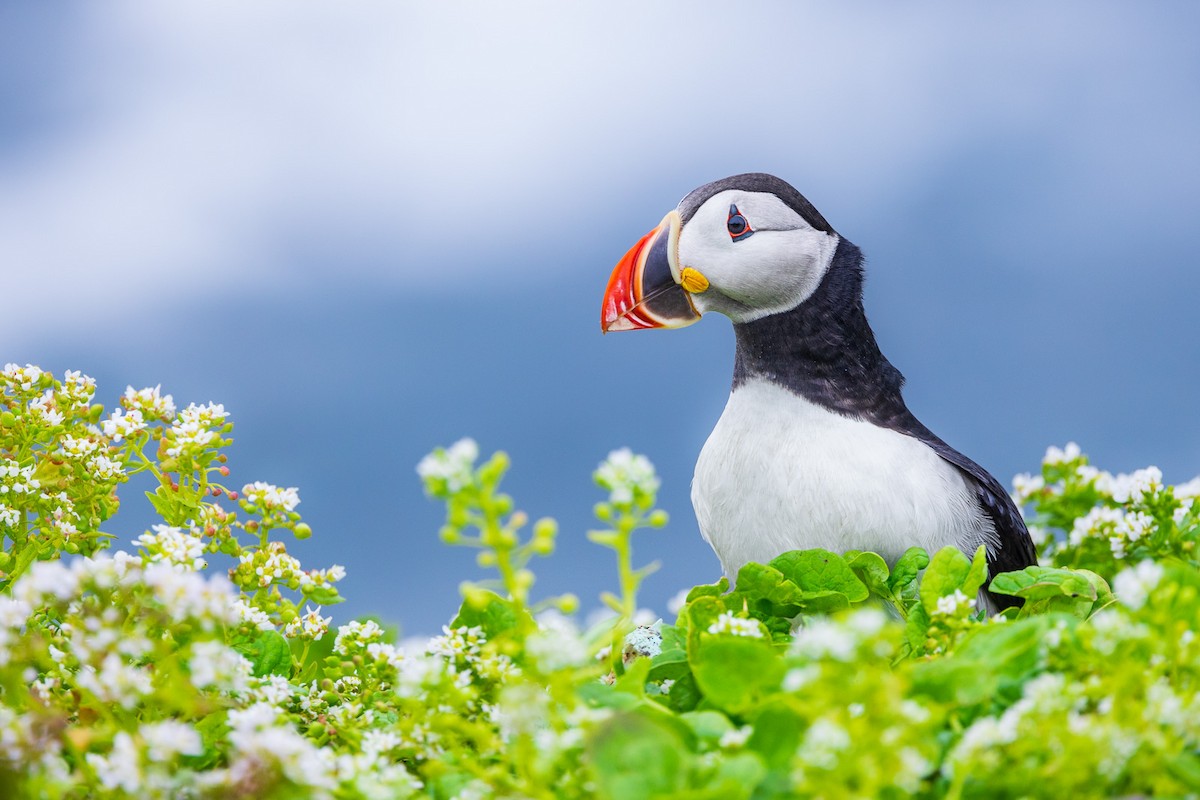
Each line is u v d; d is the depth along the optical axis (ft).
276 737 11.38
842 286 24.91
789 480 23.45
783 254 24.56
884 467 23.00
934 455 23.70
